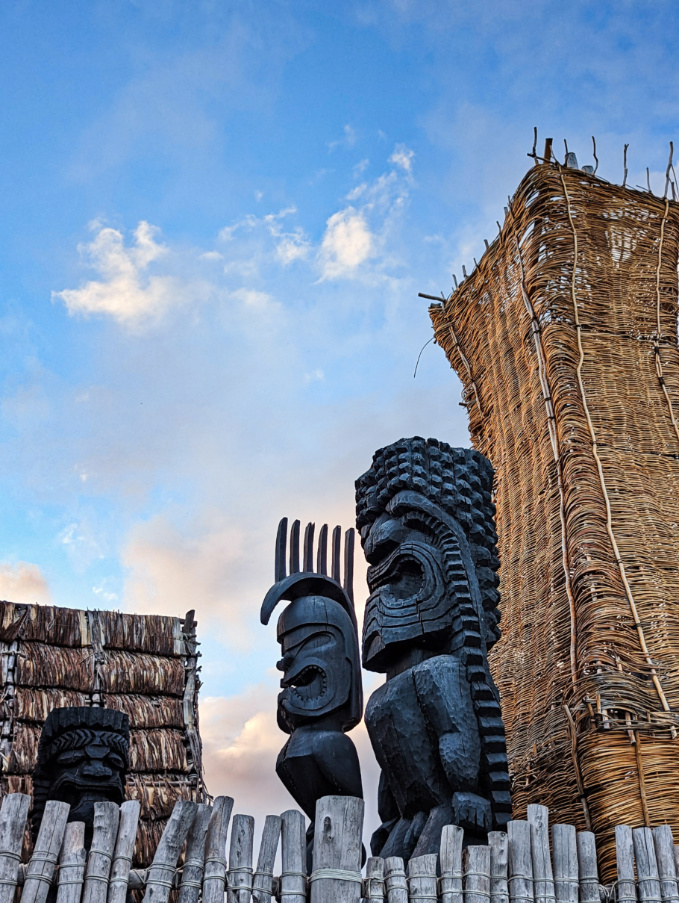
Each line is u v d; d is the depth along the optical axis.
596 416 10.84
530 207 11.83
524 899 6.44
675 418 11.09
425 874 6.29
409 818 7.56
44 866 5.75
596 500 10.18
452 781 7.14
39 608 11.10
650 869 6.86
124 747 7.34
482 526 8.56
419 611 7.87
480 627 7.80
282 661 8.45
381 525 8.47
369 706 7.80
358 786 7.90
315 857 6.24
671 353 11.55
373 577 8.41
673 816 8.19
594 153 11.97
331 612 8.53
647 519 10.15
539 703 9.93
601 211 11.86
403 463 8.60
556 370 11.06
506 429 12.18
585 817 8.51
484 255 12.91
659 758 8.47
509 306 12.31
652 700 8.79
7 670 10.62
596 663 8.98
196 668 11.46
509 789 7.20
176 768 10.70
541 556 10.82
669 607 9.46
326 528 9.41
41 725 10.44
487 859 6.41
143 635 11.39
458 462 8.85
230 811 6.20
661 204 12.11
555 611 10.15
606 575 9.62
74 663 10.94
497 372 12.52
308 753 7.91
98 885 5.76
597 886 6.72
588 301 11.50
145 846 9.99
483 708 7.37
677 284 12.02
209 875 5.96
